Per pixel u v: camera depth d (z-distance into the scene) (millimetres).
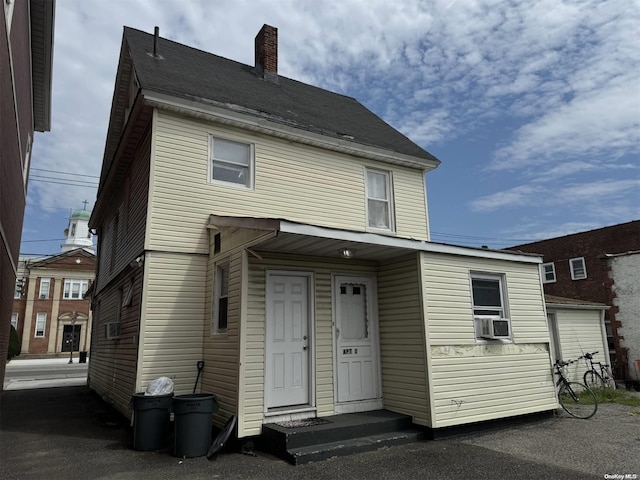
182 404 6082
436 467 5496
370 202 10695
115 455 6078
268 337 6992
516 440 6855
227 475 5195
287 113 10109
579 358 11156
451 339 7523
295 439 5926
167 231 7883
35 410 10094
